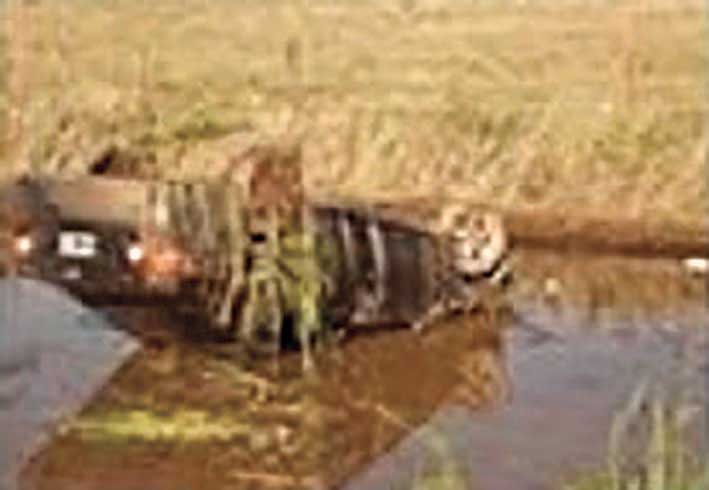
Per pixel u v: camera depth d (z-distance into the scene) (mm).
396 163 34781
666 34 40062
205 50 39531
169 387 22938
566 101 36875
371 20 41594
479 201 33375
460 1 42562
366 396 22641
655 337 25953
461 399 23031
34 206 26875
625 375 23844
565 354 25047
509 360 24438
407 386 23281
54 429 21516
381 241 25562
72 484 19984
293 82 37781
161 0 42375
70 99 36094
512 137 35719
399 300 25109
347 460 20797
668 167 34562
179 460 20688
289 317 24172
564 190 33875
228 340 24094
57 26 39781
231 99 36344
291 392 22906
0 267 26281
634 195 33688
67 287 25734
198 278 24812
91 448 20938
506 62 39094
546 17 41500
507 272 27406
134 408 22219
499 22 41594
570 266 30125
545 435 21453
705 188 33688
